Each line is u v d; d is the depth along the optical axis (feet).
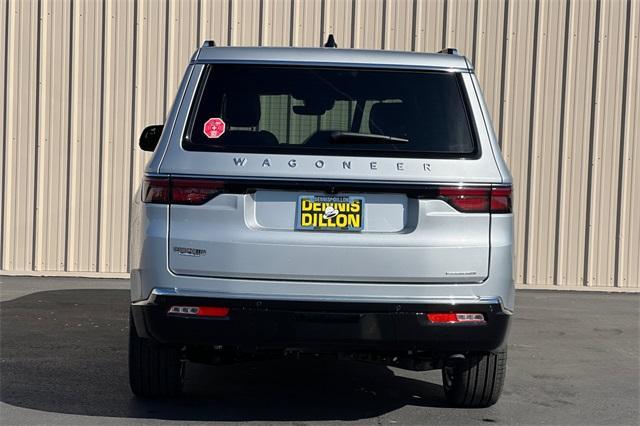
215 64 15.39
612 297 32.48
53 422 15.65
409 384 19.36
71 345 21.95
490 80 33.60
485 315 14.62
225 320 14.38
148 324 14.69
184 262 14.44
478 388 16.71
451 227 14.60
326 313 14.38
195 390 18.28
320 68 15.38
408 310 14.42
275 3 33.45
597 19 33.45
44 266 33.58
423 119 15.14
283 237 14.38
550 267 33.65
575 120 33.58
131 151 33.58
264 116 15.02
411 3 33.47
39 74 33.45
